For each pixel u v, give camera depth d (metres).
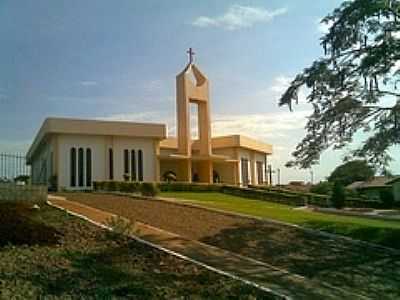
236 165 51.56
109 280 10.94
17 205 17.41
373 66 17.67
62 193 29.72
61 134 38.81
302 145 19.55
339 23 18.08
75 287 10.30
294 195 41.34
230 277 11.89
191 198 34.31
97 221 16.84
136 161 41.84
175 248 14.39
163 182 40.94
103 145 40.53
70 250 12.88
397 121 17.30
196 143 48.94
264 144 58.84
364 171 18.44
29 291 9.74
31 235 13.42
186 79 45.97
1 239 12.88
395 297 12.85
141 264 12.37
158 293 10.47
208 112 47.62
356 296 12.39
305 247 16.69
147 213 20.41
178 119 45.94
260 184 56.53
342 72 18.30
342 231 19.23
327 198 42.00
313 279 13.40
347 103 18.41
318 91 18.83
